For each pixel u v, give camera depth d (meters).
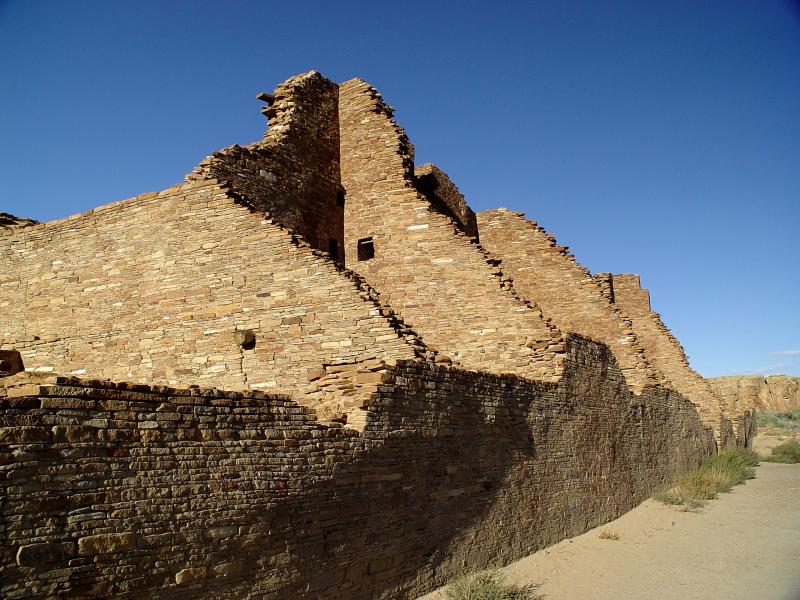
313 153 20.61
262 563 8.48
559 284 28.50
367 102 21.77
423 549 11.69
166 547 7.37
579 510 18.72
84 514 6.70
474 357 18.67
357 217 21.02
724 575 15.12
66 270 17.73
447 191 26.52
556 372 17.97
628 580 14.34
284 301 15.08
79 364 17.00
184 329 15.91
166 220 16.64
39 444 6.49
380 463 10.85
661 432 28.22
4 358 11.09
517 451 15.48
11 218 19.95
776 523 21.80
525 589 12.99
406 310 19.39
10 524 6.14
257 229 15.71
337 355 14.34
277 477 8.90
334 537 9.70
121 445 7.20
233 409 8.70
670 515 22.88
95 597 6.64
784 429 80.88
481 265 19.17
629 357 27.25
